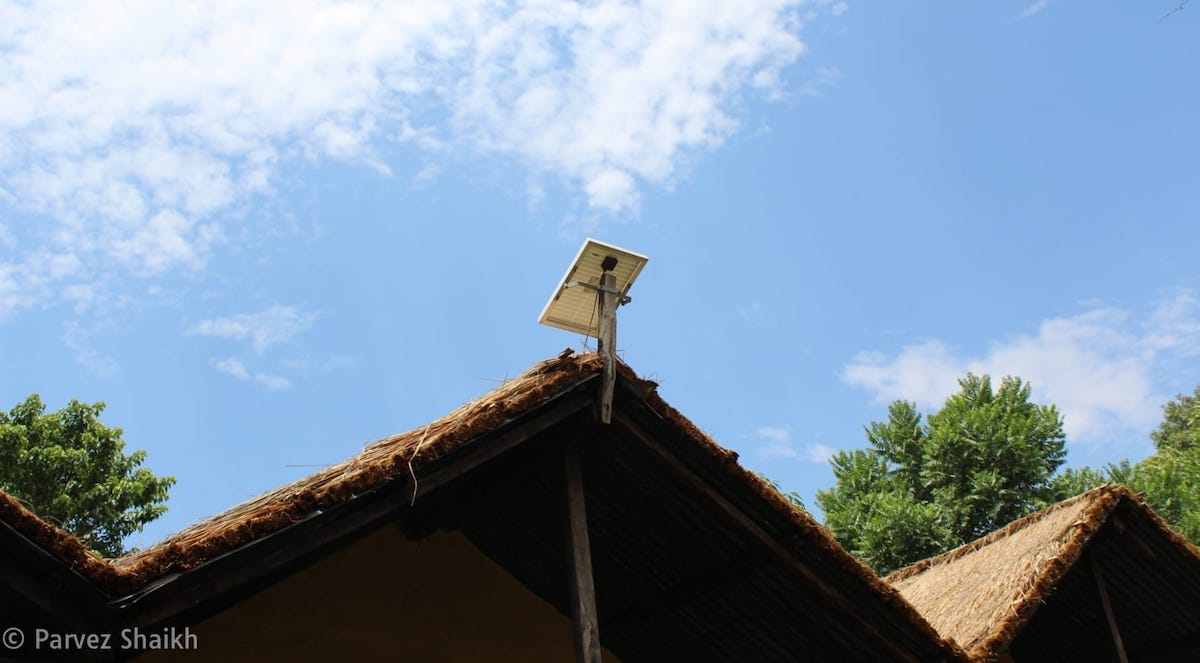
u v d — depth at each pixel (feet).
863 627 25.11
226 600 23.54
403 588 26.89
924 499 85.66
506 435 21.12
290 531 18.04
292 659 24.41
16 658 16.10
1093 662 36.78
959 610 32.53
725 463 22.86
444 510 26.71
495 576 28.58
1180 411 144.97
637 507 25.64
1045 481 81.51
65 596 15.88
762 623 27.71
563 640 28.48
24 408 60.80
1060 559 30.30
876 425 92.27
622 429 22.62
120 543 59.36
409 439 21.58
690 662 30.68
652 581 28.30
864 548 81.00
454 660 26.61
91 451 60.90
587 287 22.54
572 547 21.31
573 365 21.74
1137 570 33.27
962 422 84.58
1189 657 34.94
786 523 23.63
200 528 21.63
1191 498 81.30
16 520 15.17
